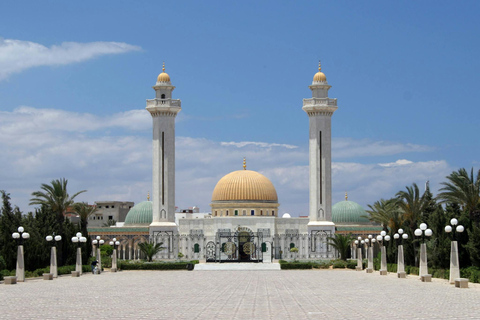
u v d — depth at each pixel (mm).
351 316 35219
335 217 152750
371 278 74625
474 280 61719
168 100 133000
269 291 54438
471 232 68562
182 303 43281
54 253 75438
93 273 88312
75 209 104500
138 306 41250
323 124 133250
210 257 134375
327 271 96812
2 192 81625
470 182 73438
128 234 134250
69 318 34875
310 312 37250
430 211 100500
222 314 36438
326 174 132875
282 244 135250
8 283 64250
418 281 67250
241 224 135250
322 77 135500
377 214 105000
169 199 133250
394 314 36094
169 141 133375
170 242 131875
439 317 34625
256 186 144625
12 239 78625
